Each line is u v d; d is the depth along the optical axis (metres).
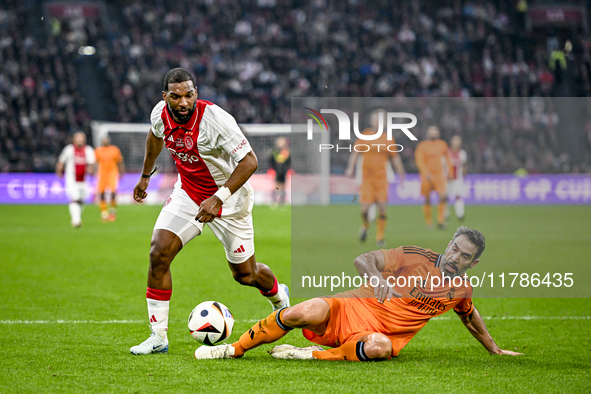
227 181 6.73
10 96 40.03
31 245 17.47
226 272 13.59
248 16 50.69
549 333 8.41
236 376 6.11
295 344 7.77
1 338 7.75
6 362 6.60
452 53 49.34
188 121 6.73
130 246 17.52
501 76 47.03
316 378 6.05
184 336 8.09
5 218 25.53
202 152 6.84
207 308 7.13
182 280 12.58
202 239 20.11
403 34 49.56
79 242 18.27
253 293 11.31
